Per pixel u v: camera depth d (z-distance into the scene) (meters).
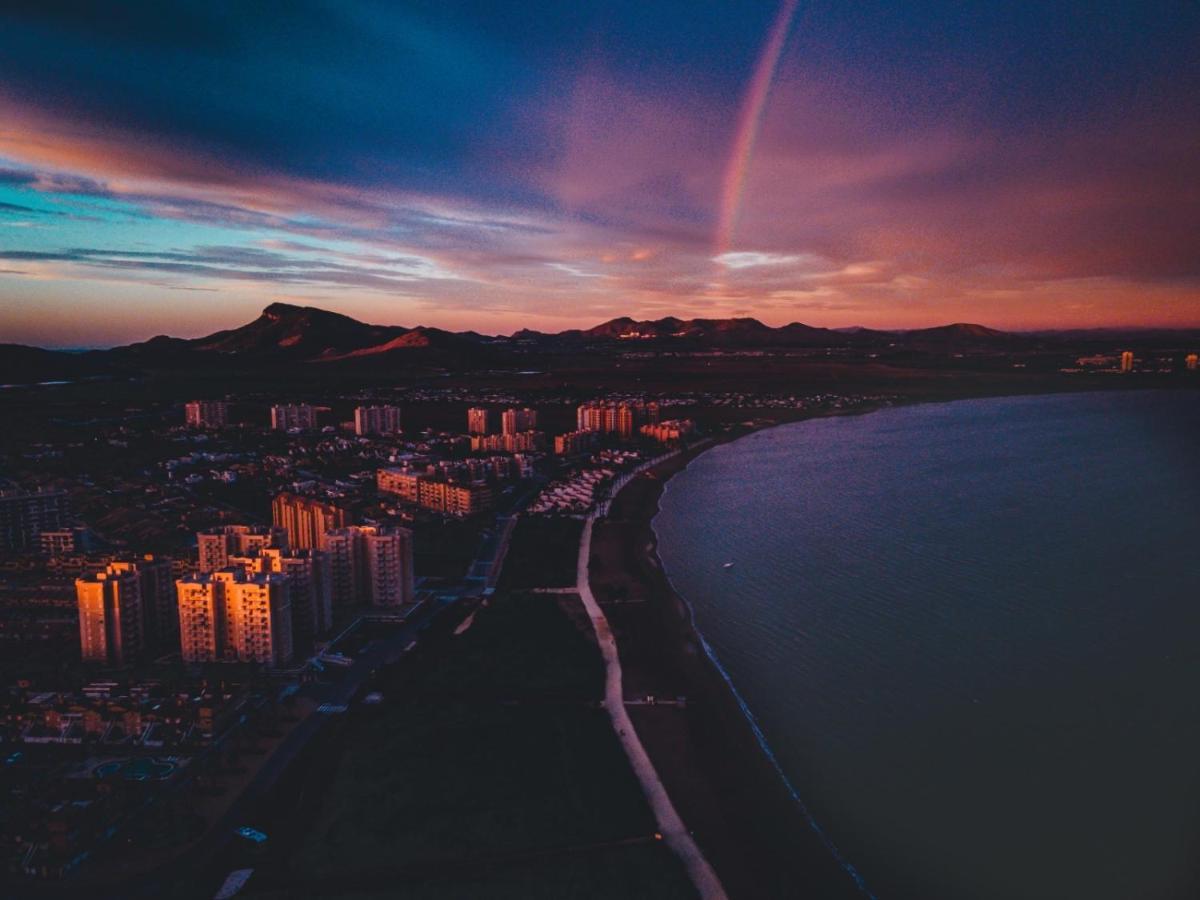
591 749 192.50
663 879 150.25
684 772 185.12
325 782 178.12
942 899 147.88
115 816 165.25
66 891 145.88
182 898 143.62
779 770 186.25
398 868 151.38
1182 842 161.00
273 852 155.38
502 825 163.62
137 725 198.12
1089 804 173.25
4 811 165.62
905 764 188.12
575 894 145.75
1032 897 148.50
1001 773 184.00
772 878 152.62
